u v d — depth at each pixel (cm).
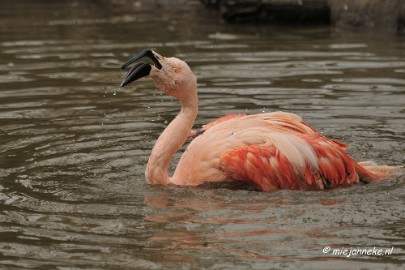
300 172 1041
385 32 2102
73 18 2392
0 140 1277
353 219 943
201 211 978
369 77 1608
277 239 885
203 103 1455
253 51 1873
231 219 948
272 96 1490
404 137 1264
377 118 1355
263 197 1027
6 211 985
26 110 1449
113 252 856
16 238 898
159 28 2195
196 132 1178
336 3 2223
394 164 1154
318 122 1338
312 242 877
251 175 1038
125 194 1048
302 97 1480
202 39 2031
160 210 984
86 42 2017
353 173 1068
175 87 1098
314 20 2258
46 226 935
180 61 1105
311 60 1767
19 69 1744
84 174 1128
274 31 2142
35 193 1052
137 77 1087
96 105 1482
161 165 1088
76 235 905
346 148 1098
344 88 1533
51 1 2758
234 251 855
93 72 1714
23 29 2209
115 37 2078
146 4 2656
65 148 1238
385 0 2130
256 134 1066
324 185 1057
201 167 1070
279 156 1040
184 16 2398
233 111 1406
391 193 1036
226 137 1079
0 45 1988
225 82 1595
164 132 1102
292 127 1088
